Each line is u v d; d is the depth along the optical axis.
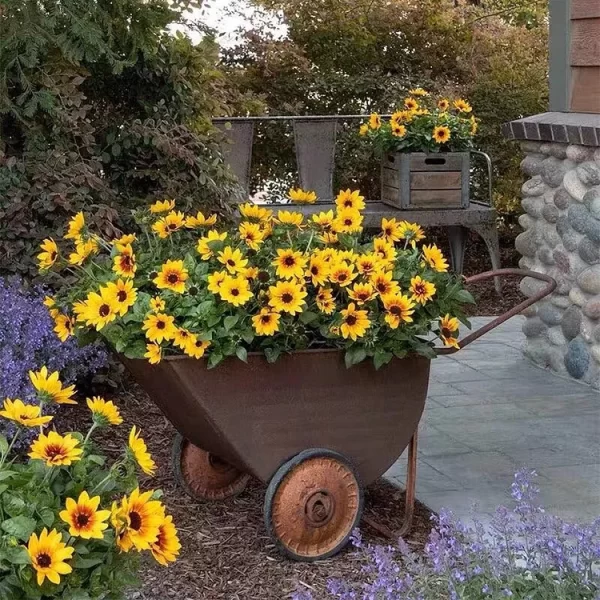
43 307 4.16
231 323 2.82
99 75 5.27
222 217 5.26
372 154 8.50
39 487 2.08
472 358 5.82
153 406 4.65
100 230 4.65
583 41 5.19
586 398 4.95
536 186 5.53
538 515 2.93
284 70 8.59
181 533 3.28
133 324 2.91
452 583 2.23
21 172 4.73
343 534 3.12
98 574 2.04
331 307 2.93
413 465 3.25
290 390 2.98
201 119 5.52
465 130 7.12
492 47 9.05
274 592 2.88
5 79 4.68
